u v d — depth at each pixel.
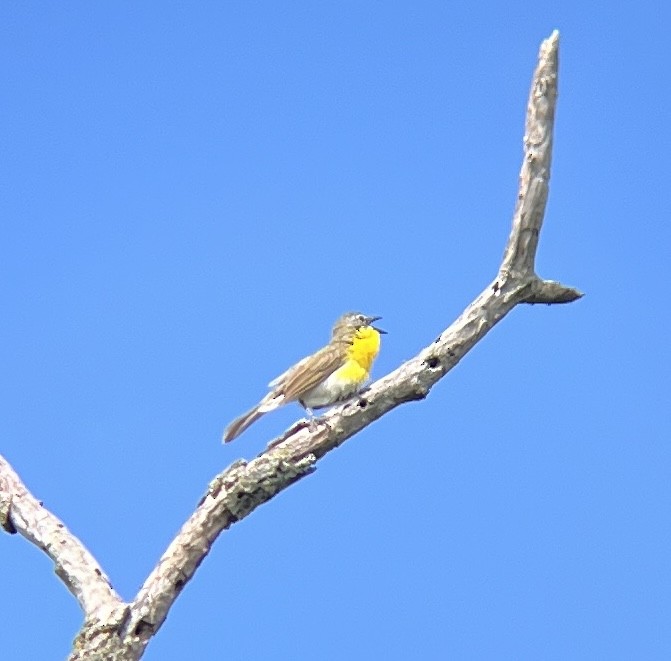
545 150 11.61
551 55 11.45
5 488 12.26
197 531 11.52
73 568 11.46
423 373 12.20
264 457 11.89
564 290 12.54
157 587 11.21
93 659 10.78
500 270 12.24
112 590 11.36
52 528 11.82
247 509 11.73
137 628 11.04
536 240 12.00
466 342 12.26
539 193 11.71
